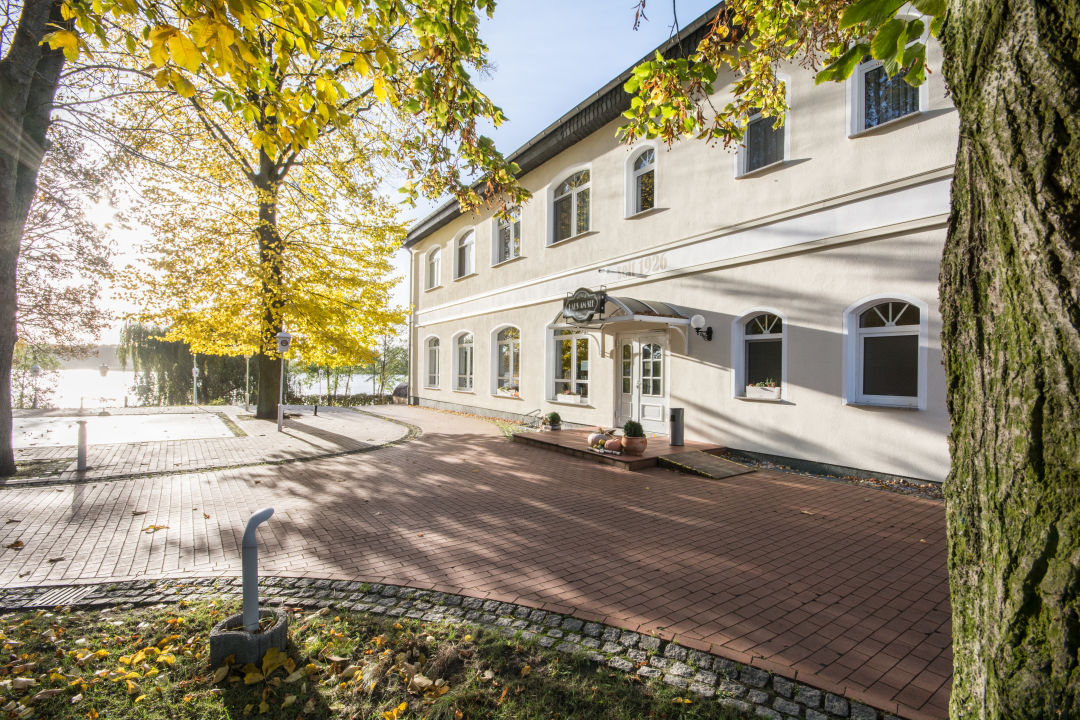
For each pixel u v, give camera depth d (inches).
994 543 45.8
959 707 51.3
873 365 319.9
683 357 435.2
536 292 625.3
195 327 616.4
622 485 315.9
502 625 147.9
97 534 231.9
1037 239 39.8
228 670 124.3
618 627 145.6
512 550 208.4
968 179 48.8
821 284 338.3
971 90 46.2
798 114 351.9
